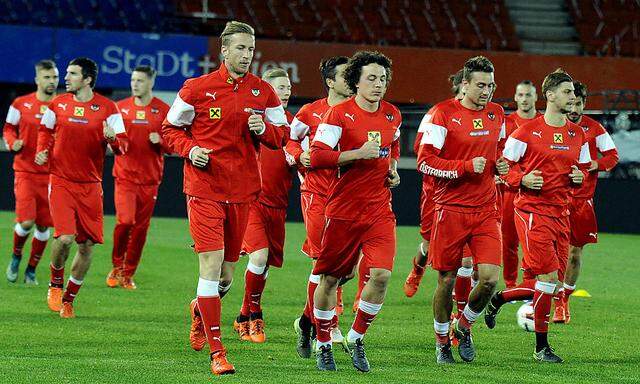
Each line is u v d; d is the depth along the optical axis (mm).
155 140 41156
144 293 40406
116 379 22828
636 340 31969
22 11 82562
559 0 96500
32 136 41844
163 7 86312
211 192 24875
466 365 26609
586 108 82375
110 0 85250
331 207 24797
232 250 26109
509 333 32750
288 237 63625
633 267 54125
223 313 35688
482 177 26891
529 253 28531
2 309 35156
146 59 76562
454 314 32875
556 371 26031
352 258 25000
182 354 27094
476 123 27031
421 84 81250
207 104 24766
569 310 38406
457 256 26812
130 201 41438
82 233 34094
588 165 29625
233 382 22781
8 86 78875
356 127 24641
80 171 34375
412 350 29016
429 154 26828
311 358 27203
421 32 91250
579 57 82438
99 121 34719
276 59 79000
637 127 74375
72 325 32000
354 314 36438
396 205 73062
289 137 30359
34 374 23266
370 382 23391
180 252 53438
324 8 91000
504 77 81938
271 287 42875
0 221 64000
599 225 73000
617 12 96438
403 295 42031
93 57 75750
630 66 83000
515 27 93688
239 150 25031
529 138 29016
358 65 24625
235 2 89312
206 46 77375
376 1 92250
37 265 46750
